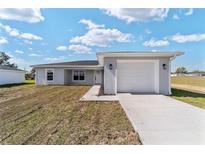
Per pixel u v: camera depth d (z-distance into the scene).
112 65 12.37
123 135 4.40
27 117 6.25
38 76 23.72
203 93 13.62
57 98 11.12
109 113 6.79
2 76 25.03
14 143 4.01
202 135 4.23
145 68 13.28
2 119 5.99
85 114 6.67
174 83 29.05
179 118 5.79
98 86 20.58
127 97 10.77
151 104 8.42
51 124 5.38
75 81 24.89
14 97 11.69
